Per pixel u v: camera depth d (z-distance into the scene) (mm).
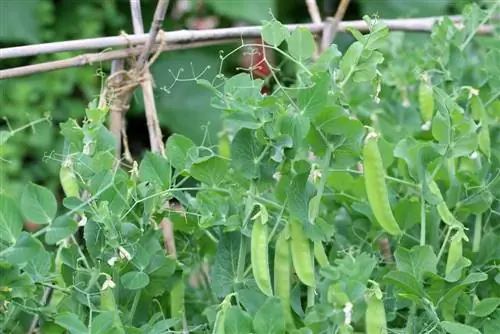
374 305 1417
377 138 1460
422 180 1504
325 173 1466
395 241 1648
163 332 1472
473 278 1477
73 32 2945
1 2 2795
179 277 1547
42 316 1478
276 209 1558
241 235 1499
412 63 1895
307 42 1481
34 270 1462
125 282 1480
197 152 1513
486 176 1583
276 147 1447
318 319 1428
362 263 1431
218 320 1408
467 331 1428
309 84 1458
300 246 1454
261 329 1392
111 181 1468
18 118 2789
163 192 1487
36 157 2889
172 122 2684
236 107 1460
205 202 1495
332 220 1634
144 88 1658
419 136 1836
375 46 1560
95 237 1469
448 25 1704
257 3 2721
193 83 2723
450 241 1510
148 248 1517
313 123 1449
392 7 2748
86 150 1519
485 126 1564
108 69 2832
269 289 1438
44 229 1430
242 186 1540
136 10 1691
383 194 1467
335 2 3006
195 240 1640
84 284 1492
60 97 2930
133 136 3014
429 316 1485
